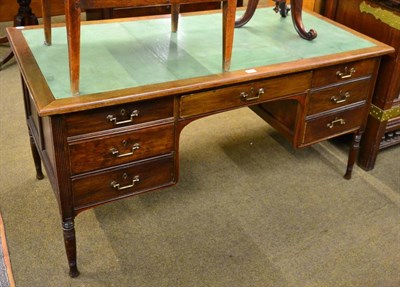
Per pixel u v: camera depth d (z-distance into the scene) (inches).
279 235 71.2
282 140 95.7
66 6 48.5
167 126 58.5
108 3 51.8
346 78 71.6
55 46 65.8
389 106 81.6
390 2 74.7
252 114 104.9
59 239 68.2
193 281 62.6
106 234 69.8
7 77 116.9
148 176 60.9
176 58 64.3
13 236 68.3
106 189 58.5
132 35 71.6
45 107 49.1
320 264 66.2
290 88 66.4
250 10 77.1
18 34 69.1
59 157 52.9
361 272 65.2
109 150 55.8
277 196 79.8
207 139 95.0
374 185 83.7
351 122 77.4
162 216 74.1
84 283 61.6
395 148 95.2
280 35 76.3
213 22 80.0
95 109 52.2
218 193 80.0
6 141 91.1
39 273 62.6
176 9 71.5
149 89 54.6
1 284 60.4
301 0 73.2
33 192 77.5
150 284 61.9
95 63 60.9
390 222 74.9
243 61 64.7
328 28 80.7
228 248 68.4
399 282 63.7
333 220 74.8
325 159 90.4
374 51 71.3
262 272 64.5
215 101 60.6
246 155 90.6
